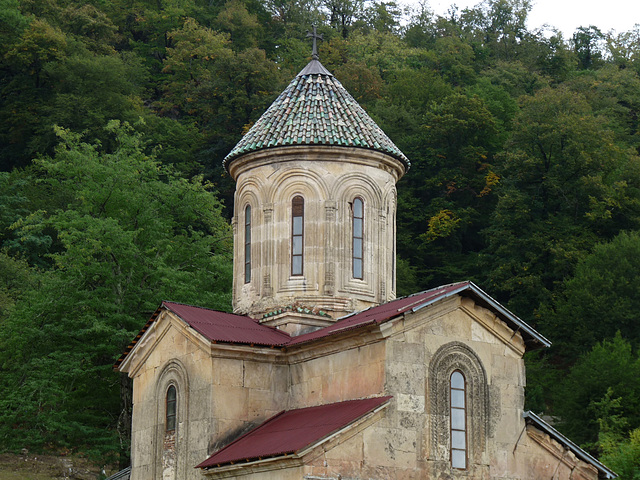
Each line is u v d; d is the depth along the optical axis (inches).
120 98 3806.6
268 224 1262.3
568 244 2972.4
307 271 1233.4
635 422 2087.8
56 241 3206.2
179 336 1180.5
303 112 1294.3
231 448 1086.4
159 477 1166.3
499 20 5649.6
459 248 3341.5
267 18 5374.0
